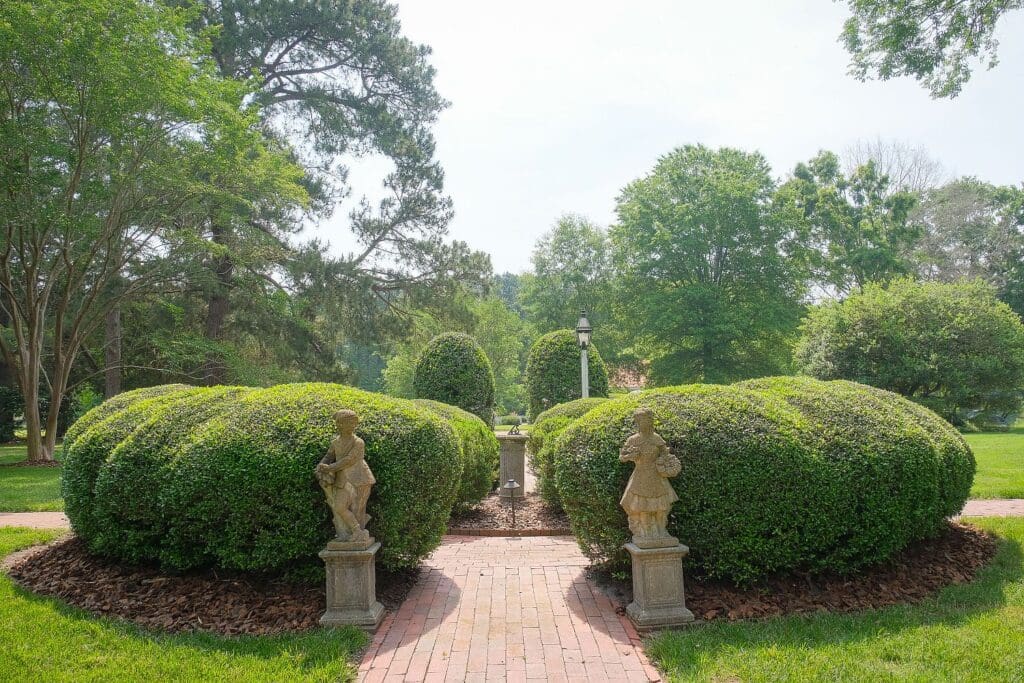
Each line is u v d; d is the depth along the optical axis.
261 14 20.56
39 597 4.90
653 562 4.43
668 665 3.67
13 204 12.23
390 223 24.41
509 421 41.62
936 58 10.34
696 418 4.96
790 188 31.69
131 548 5.16
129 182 13.74
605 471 4.90
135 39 12.30
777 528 4.70
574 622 4.48
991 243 39.44
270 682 3.46
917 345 23.67
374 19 23.14
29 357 15.56
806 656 3.71
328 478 4.42
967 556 5.75
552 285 39.03
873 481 4.86
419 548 5.21
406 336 25.06
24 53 11.38
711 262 30.34
